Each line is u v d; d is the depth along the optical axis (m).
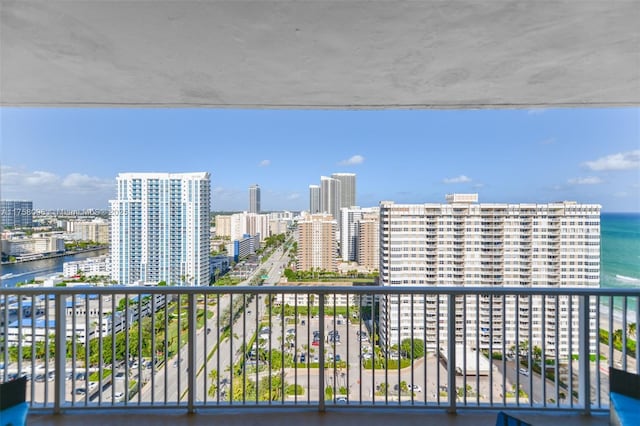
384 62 2.15
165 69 2.23
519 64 2.16
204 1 1.54
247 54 2.05
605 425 2.53
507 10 1.62
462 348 2.72
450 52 2.02
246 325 2.70
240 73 2.30
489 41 1.90
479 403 2.69
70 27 1.75
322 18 1.69
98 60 2.11
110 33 1.81
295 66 2.20
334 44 1.94
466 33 1.82
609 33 1.80
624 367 2.64
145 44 1.92
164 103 2.82
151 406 2.66
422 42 1.91
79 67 2.20
